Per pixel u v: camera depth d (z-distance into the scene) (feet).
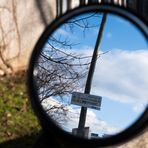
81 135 5.29
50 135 5.55
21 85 14.80
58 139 5.44
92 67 6.29
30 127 12.27
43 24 14.70
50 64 6.39
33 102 5.63
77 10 5.55
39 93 5.84
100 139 5.11
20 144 11.16
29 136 11.66
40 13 14.69
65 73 6.40
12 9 14.90
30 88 5.67
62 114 5.77
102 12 5.48
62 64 6.49
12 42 15.06
